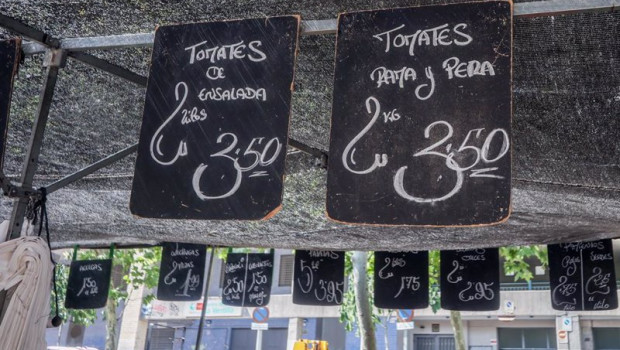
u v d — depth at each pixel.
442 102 2.25
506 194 2.08
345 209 2.22
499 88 2.21
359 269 8.43
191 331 20.73
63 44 2.74
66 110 3.59
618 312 15.96
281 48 2.51
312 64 3.01
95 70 3.26
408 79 2.30
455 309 5.75
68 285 6.64
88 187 4.43
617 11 2.22
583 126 3.10
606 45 2.60
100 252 12.05
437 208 2.13
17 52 2.78
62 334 21.09
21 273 2.44
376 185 2.21
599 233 5.05
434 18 2.34
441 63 2.29
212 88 2.55
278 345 19.80
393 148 2.24
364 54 2.38
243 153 2.43
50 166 4.18
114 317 12.04
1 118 2.69
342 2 2.61
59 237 6.30
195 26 2.65
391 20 2.39
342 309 11.09
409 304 5.93
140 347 20.56
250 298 6.87
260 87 2.49
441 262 5.90
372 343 8.18
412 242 5.52
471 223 2.09
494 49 2.25
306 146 3.49
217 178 2.43
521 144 3.35
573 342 16.33
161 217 2.44
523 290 17.14
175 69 2.62
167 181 2.48
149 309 20.72
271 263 6.93
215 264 20.89
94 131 3.75
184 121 2.54
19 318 2.39
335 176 2.26
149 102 2.60
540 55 2.73
